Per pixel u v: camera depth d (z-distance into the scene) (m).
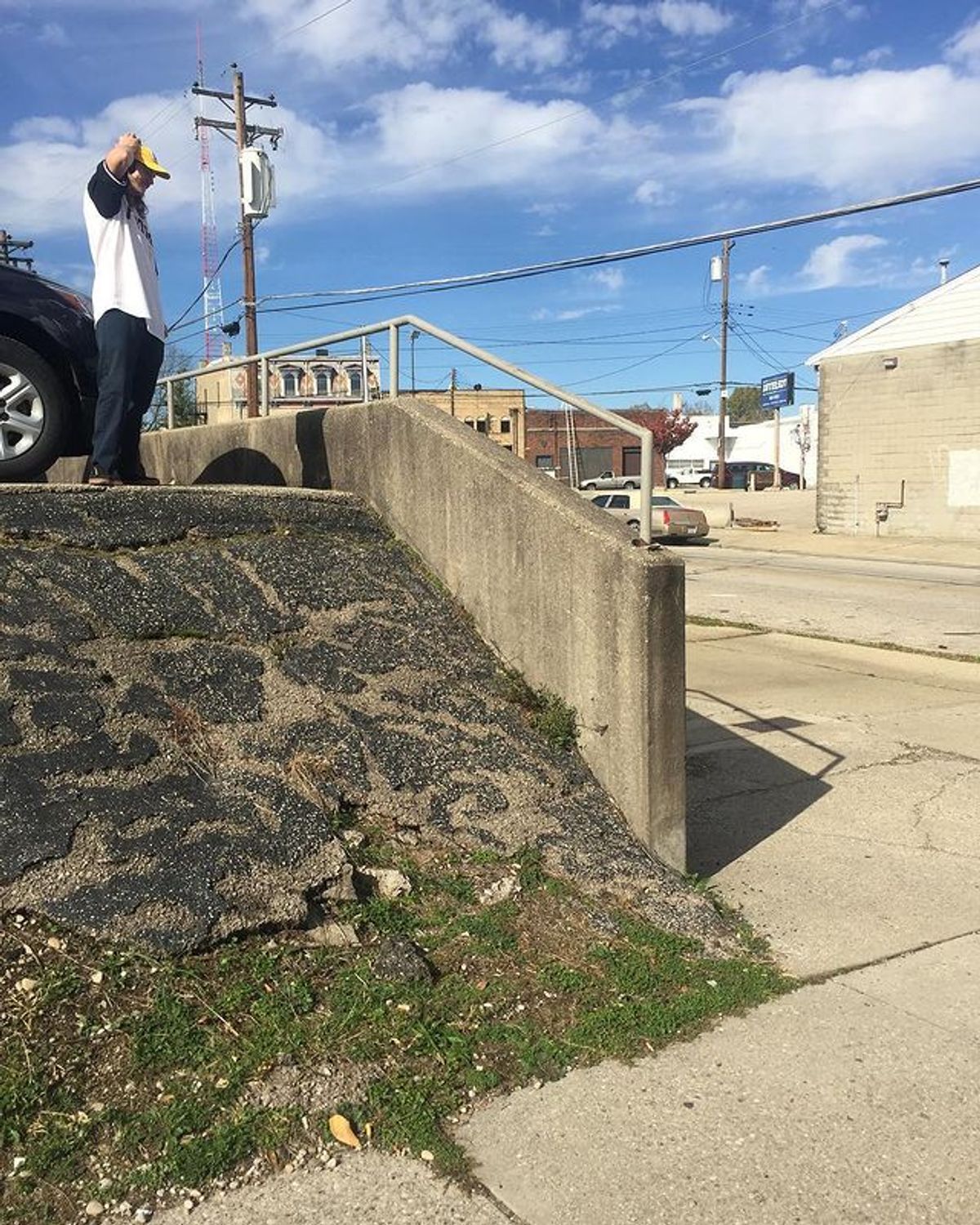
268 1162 2.51
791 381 49.75
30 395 5.78
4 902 3.00
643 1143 2.66
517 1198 2.45
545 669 4.89
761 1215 2.42
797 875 4.56
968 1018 3.34
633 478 53.88
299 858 3.52
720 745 6.88
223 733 4.03
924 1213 2.44
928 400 24.44
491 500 5.18
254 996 3.01
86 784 3.47
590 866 4.05
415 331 6.35
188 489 5.64
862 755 6.63
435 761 4.34
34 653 4.00
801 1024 3.28
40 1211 2.29
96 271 5.77
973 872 4.62
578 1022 3.20
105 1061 2.68
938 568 20.41
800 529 29.33
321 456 6.93
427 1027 3.04
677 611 4.27
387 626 5.13
